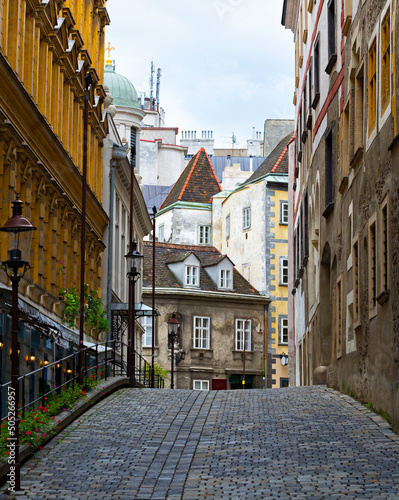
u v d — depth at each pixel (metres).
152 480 16.27
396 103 19.50
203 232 92.81
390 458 17.12
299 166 47.28
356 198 25.28
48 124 28.89
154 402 26.28
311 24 40.16
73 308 33.19
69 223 35.25
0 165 24.55
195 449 19.08
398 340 19.38
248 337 75.25
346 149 27.92
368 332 23.36
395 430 19.67
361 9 25.14
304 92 44.12
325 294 34.25
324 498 14.13
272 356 76.75
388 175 20.47
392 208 19.92
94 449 19.02
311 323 39.16
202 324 73.12
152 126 122.62
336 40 31.14
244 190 85.12
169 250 76.50
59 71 32.81
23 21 26.64
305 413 23.17
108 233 44.12
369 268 22.88
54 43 31.34
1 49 23.86
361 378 24.50
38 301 29.23
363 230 24.03
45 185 30.14
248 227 84.00
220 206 92.19
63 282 34.41
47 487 15.66
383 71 21.52
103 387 27.20
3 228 15.57
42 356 26.17
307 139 41.25
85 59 37.25
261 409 24.38
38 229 29.67
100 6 41.75
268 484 15.42
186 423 22.44
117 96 70.50
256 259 82.25
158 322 71.62
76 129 36.53
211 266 75.25
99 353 32.06
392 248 19.91
